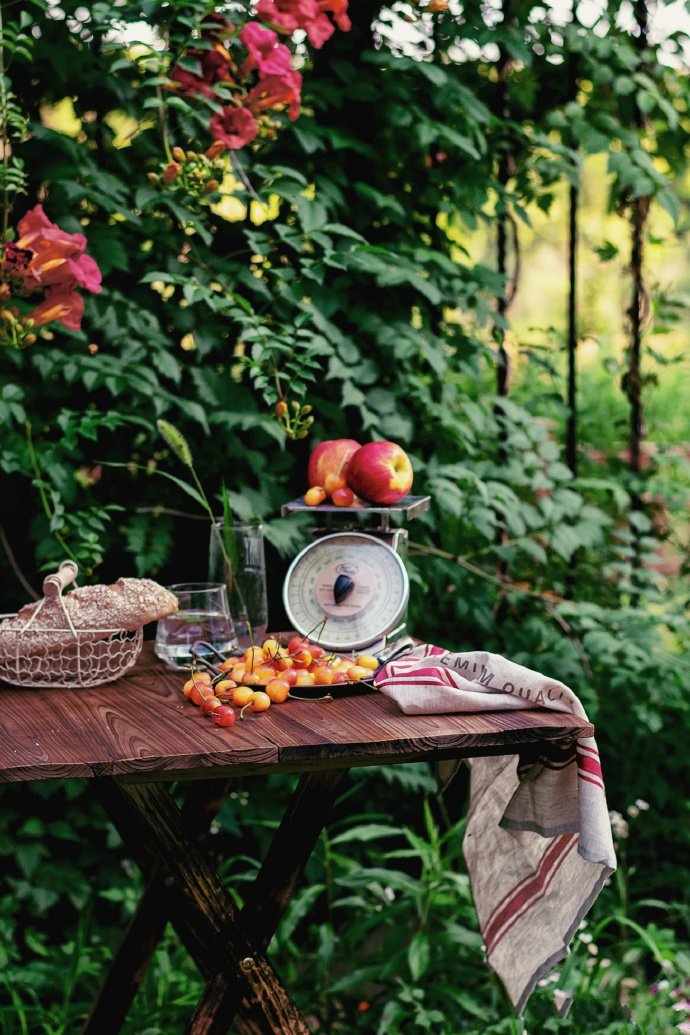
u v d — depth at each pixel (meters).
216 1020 1.86
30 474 2.71
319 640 2.11
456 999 2.55
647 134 3.39
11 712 1.86
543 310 6.14
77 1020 2.71
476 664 1.88
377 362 3.03
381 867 3.24
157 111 2.80
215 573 2.20
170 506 2.96
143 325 2.79
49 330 2.78
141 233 2.87
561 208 5.03
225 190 2.96
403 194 3.10
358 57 3.02
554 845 2.04
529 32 3.12
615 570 3.27
